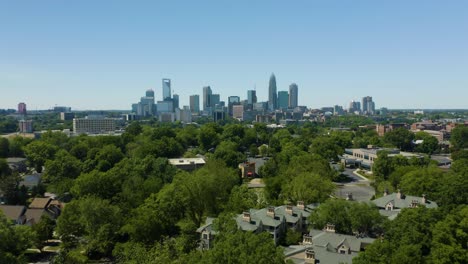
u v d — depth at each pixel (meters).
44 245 127.38
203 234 107.56
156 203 129.12
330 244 91.31
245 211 116.81
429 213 97.62
